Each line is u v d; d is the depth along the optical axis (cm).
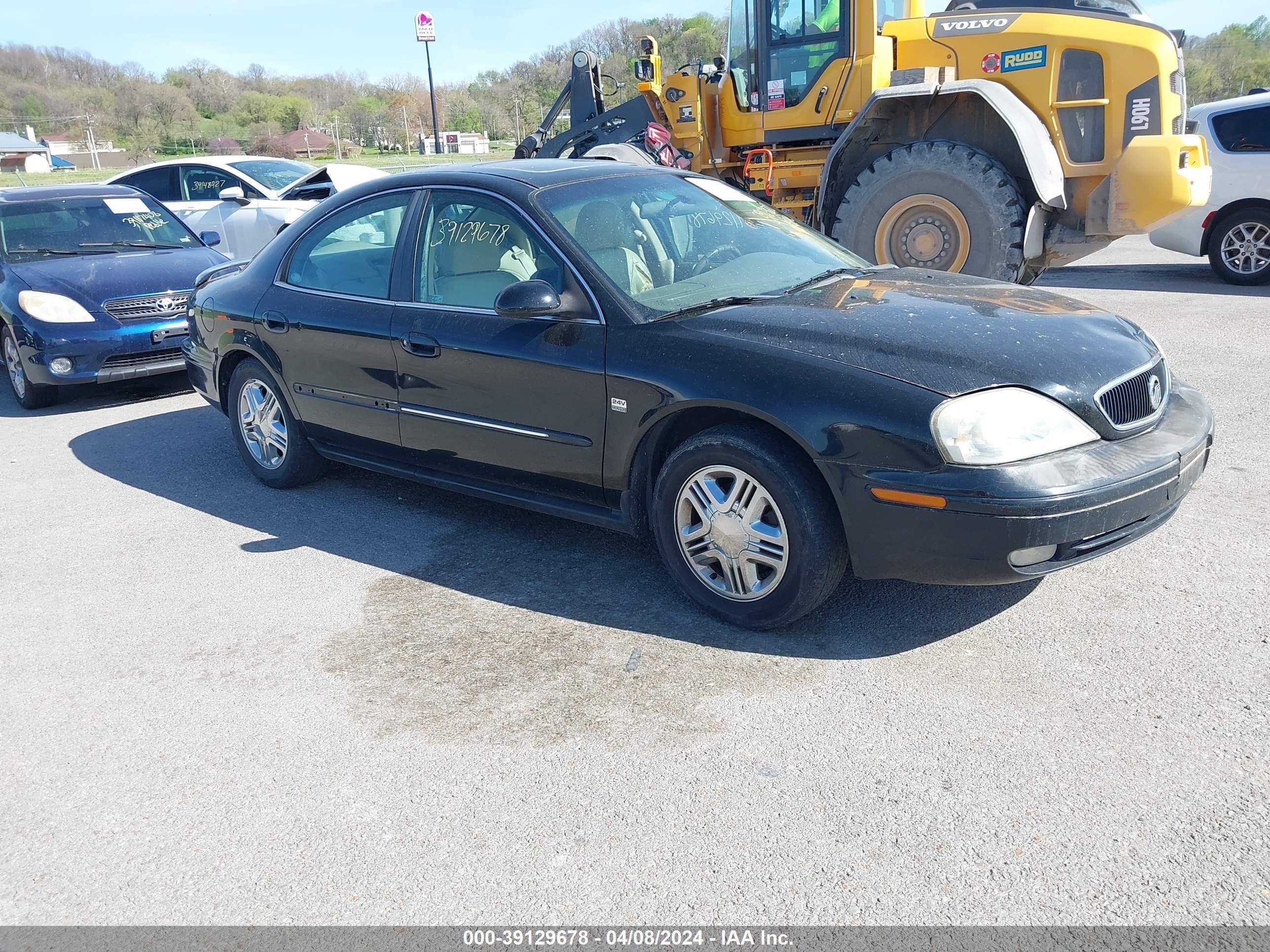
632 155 948
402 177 441
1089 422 299
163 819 260
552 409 368
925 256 802
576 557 413
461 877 233
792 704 295
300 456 504
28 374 723
